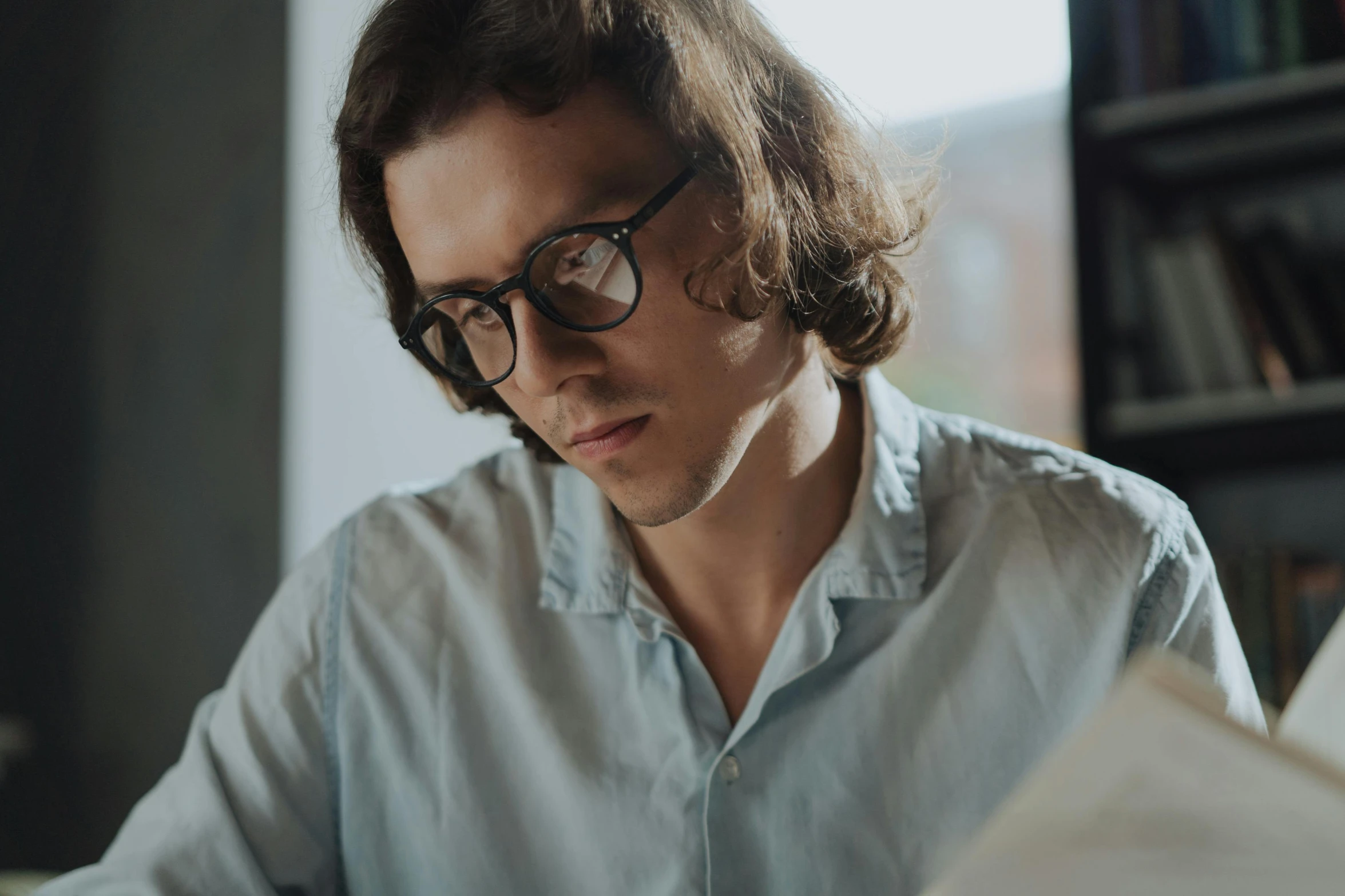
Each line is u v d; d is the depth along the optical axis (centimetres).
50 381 235
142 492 231
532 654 100
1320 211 216
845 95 97
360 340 231
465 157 76
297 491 221
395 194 80
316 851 103
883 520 97
